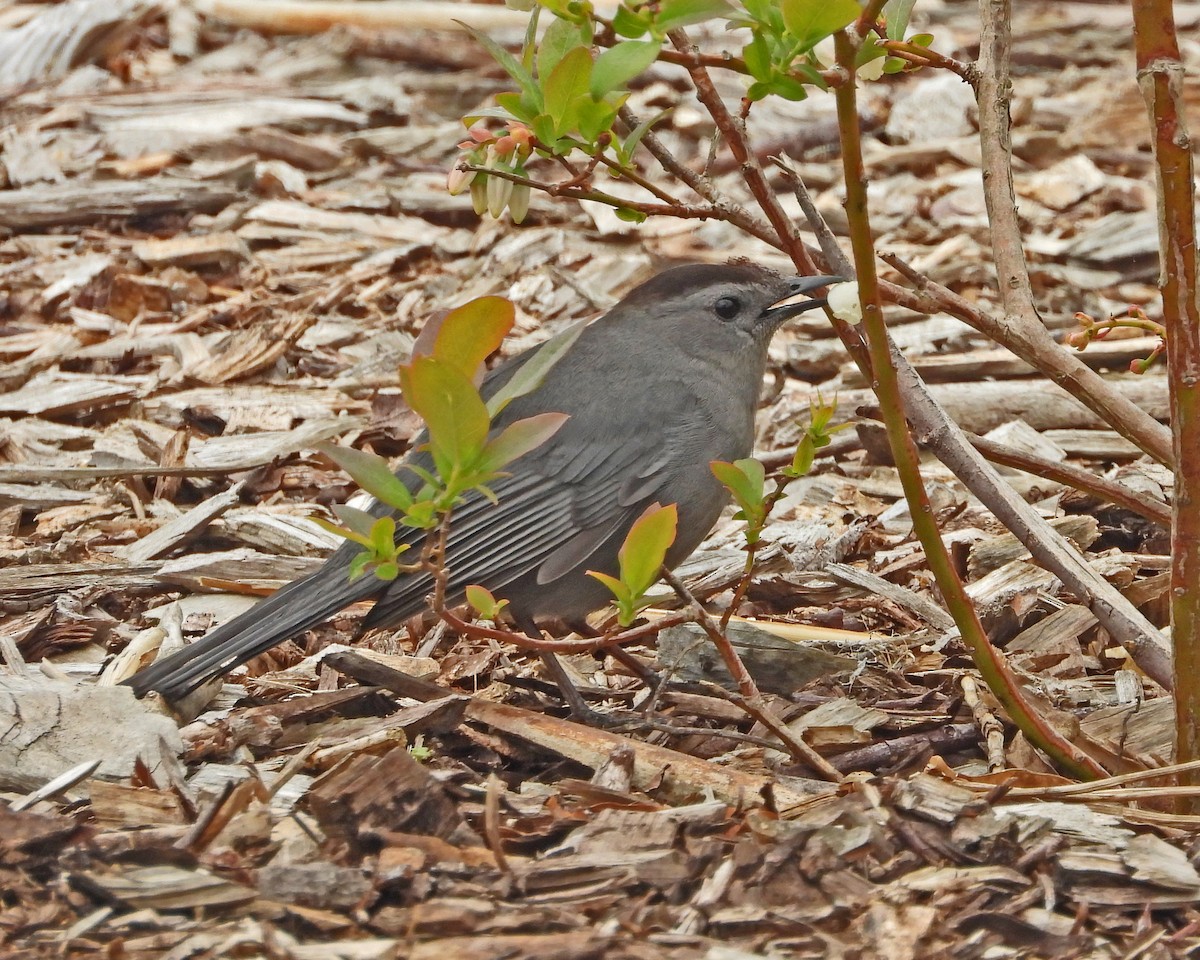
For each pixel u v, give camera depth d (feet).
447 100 62.44
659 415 30.35
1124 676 29.22
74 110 59.82
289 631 27.43
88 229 53.31
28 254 51.49
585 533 29.91
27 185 54.95
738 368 31.48
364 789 21.39
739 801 22.77
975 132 60.34
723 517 37.91
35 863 20.45
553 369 31.01
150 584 33.53
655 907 20.06
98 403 42.65
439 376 19.01
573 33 22.13
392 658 30.71
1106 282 50.08
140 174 55.67
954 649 30.53
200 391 43.60
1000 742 25.55
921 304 24.98
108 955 18.65
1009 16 25.58
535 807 23.18
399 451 40.73
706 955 18.97
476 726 26.21
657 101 60.95
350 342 46.42
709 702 28.12
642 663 30.09
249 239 52.47
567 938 19.12
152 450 39.81
